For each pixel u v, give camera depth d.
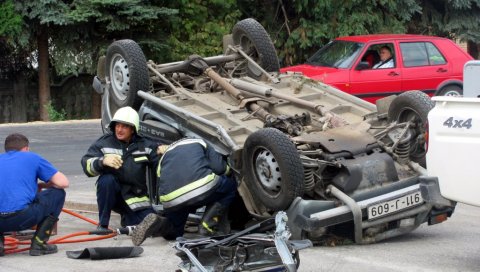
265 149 7.69
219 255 6.17
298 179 7.50
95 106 21.66
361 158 7.93
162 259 7.34
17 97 21.53
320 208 7.58
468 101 6.52
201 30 21.27
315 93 9.39
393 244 7.95
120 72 9.43
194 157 7.85
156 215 7.75
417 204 7.87
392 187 7.90
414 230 8.59
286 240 5.82
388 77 15.67
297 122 8.57
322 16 21.14
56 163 13.22
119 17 18.84
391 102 8.53
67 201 10.26
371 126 8.62
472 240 8.09
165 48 20.41
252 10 22.52
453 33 23.61
